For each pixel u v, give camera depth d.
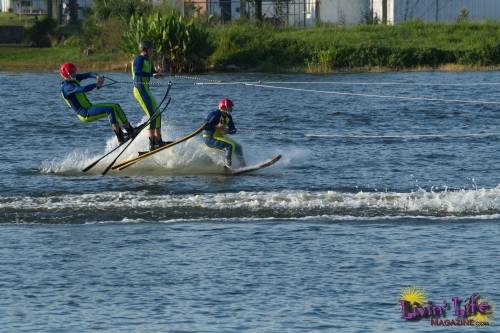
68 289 46.00
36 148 88.00
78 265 49.66
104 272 48.50
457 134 95.31
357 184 69.19
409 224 56.66
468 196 61.56
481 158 80.06
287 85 155.38
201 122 108.75
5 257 51.12
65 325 41.28
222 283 46.53
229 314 42.34
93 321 41.69
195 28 189.62
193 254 51.25
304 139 92.50
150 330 40.50
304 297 44.44
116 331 40.50
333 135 95.44
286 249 51.97
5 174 74.06
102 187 68.50
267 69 191.38
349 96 133.00
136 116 118.75
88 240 54.12
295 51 195.62
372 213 58.97
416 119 107.94
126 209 60.31
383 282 46.41
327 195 62.62
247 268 48.78
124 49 192.00
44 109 119.38
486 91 137.50
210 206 60.62
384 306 43.22
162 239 54.09
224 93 140.38
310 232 55.19
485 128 99.94
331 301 43.88
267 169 75.69
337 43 196.75
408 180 70.75
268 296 44.62
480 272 47.69
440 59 192.00
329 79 168.12
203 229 56.03
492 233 54.50
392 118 108.88
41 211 60.19
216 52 194.62
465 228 55.62
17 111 116.94
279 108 119.94
